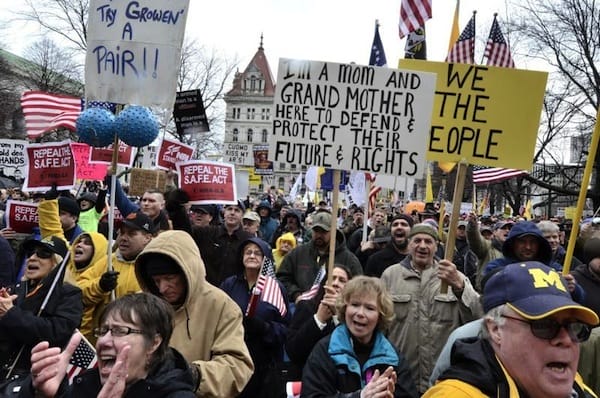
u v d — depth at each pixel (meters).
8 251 5.62
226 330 3.39
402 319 4.67
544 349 1.95
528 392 1.99
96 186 15.45
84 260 4.96
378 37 9.50
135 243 4.49
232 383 3.20
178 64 4.56
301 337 4.04
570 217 19.75
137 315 2.42
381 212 9.96
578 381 2.30
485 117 4.68
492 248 7.75
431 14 9.48
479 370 2.01
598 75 24.73
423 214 12.84
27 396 2.45
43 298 3.92
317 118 4.77
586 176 3.89
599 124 3.86
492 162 4.65
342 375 3.39
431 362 4.48
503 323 2.02
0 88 40.59
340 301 3.58
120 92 4.55
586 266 5.18
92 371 2.49
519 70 4.64
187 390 2.43
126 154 8.09
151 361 2.46
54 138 29.64
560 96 26.28
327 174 15.23
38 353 2.40
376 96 4.73
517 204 34.00
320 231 6.30
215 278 6.94
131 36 4.55
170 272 3.31
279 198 20.94
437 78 4.75
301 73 4.79
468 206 21.09
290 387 3.74
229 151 22.30
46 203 5.57
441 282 4.57
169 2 4.54
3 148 12.61
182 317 3.37
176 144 8.84
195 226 7.34
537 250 4.82
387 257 6.88
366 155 4.72
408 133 4.69
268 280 4.82
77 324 3.90
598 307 4.97
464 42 8.16
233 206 7.35
